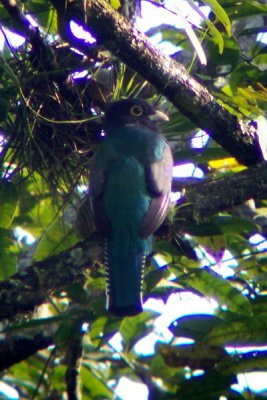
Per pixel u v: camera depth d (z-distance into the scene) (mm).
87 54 11461
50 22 11555
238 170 12625
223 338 10758
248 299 11469
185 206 10914
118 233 10875
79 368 12039
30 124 11523
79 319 11164
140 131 11688
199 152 11883
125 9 11859
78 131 11898
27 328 11414
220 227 11008
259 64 13367
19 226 13695
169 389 13422
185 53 13773
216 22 12656
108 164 11312
